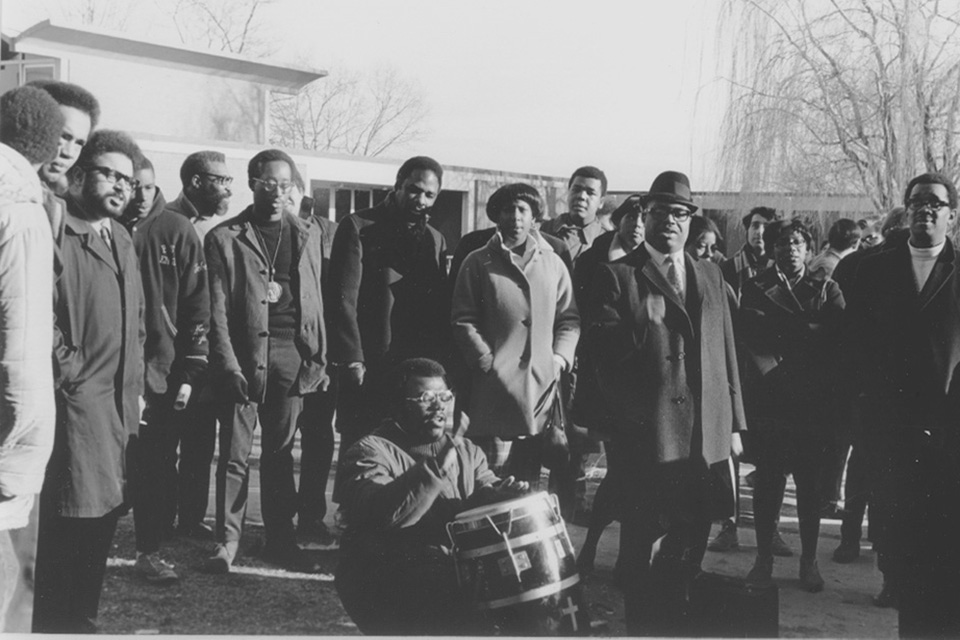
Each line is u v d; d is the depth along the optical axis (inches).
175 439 213.8
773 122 434.3
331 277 206.4
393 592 143.6
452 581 143.4
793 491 287.4
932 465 164.6
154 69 521.7
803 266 205.9
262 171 198.5
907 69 436.1
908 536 165.2
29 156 130.0
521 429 194.2
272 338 198.8
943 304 166.7
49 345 118.2
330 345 205.5
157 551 193.0
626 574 169.9
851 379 176.2
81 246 142.6
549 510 142.8
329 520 233.3
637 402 171.0
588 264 216.8
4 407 115.7
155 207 193.9
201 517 218.2
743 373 204.1
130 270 150.2
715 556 225.5
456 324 196.7
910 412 166.4
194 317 192.7
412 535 146.2
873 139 441.7
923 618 164.4
